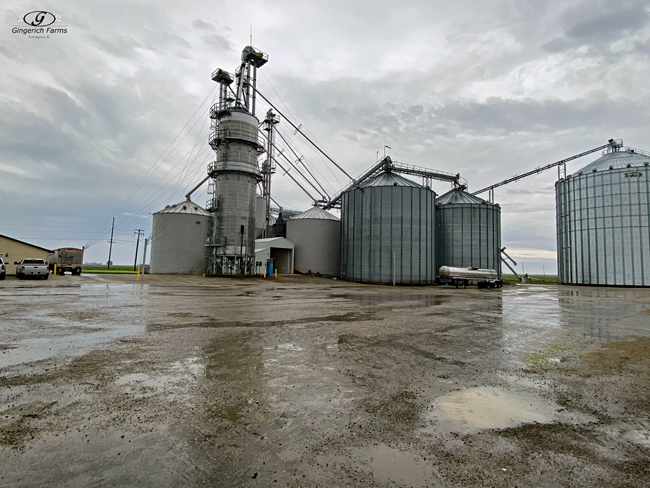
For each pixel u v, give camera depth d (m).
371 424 4.37
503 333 10.90
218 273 43.91
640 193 48.44
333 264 55.56
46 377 5.80
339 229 56.75
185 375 6.09
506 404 5.14
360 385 5.83
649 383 6.21
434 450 3.77
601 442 4.04
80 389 5.30
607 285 49.88
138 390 5.33
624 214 49.34
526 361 7.60
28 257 42.91
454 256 51.34
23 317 11.71
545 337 10.38
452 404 5.10
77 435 3.88
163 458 3.46
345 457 3.58
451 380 6.21
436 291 33.38
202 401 4.97
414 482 3.17
